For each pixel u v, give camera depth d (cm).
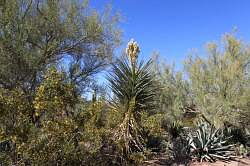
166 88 1652
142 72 1086
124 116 994
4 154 596
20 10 1141
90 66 1306
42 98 622
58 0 1209
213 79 1541
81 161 676
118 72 1085
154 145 1248
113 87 1073
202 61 1628
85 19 1256
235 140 1541
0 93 624
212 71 1572
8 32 1063
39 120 645
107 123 884
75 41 1251
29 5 1153
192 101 1695
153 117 960
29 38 1147
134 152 934
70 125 638
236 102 1473
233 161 1258
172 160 1180
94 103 713
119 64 1098
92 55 1311
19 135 590
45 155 599
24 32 1100
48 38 1197
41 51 1155
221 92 1511
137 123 1002
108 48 1313
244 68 1566
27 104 631
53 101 631
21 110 614
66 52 1269
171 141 1354
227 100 1489
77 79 1260
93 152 693
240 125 1583
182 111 1697
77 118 682
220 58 1592
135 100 1046
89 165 705
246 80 1497
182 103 1689
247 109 1491
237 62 1534
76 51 1278
